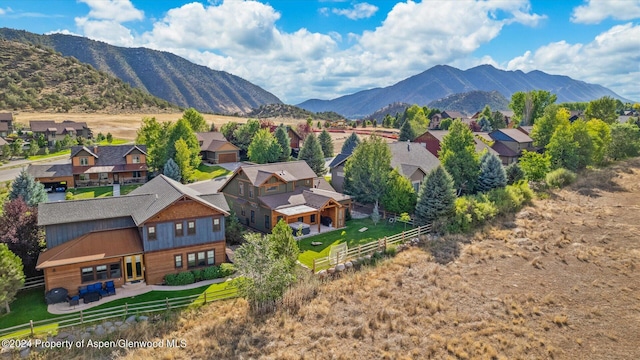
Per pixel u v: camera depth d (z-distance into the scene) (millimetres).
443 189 37656
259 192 40312
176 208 29172
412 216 41438
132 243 28734
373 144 43625
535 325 22047
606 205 44562
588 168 64188
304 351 20188
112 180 61969
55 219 27906
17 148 77500
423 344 20547
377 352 20016
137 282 28891
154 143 64438
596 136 64938
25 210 30172
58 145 85625
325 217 41094
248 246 25062
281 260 25391
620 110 152875
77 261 26172
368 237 36750
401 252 33188
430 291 26141
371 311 24000
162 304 25406
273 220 38438
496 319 22688
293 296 25141
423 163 51688
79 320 23297
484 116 122062
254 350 20359
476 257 31656
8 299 23422
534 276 28109
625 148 70312
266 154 69812
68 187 58500
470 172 46219
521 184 48125
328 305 24797
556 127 69562
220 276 29969
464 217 37406
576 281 27125
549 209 43312
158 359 19688
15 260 24406
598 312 23062
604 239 34125
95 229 29391
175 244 29391
